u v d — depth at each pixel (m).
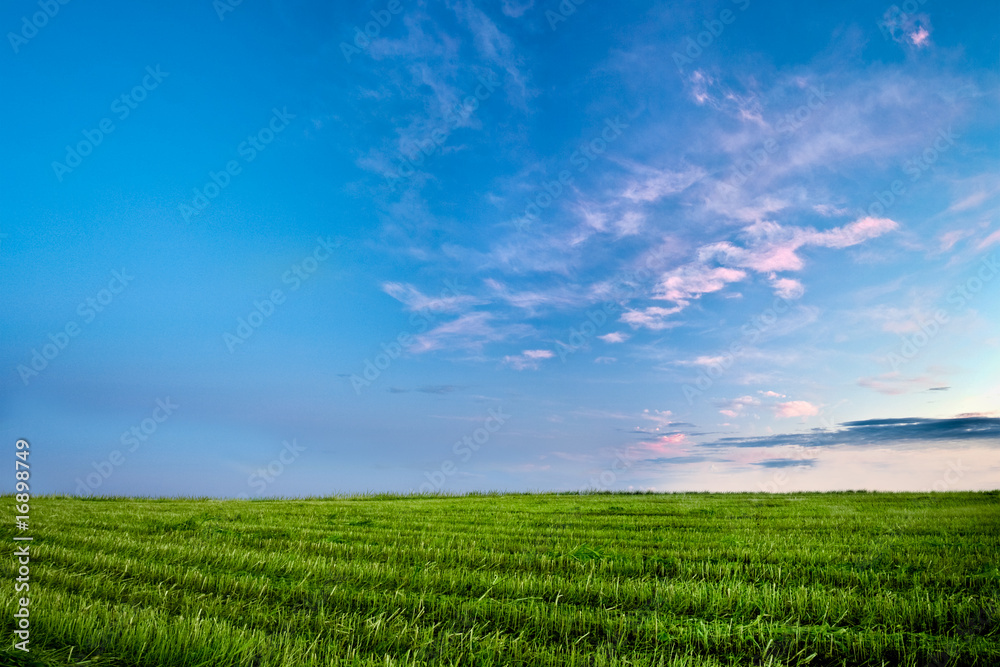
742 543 11.55
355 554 10.43
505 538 12.40
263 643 5.61
